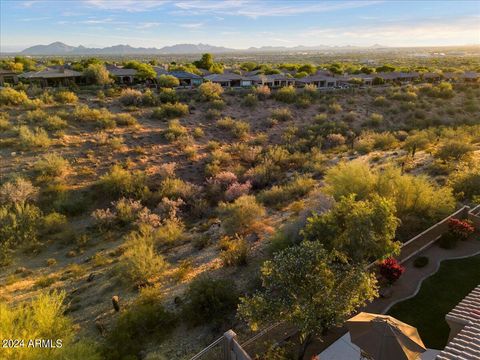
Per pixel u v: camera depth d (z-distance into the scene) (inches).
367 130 1792.6
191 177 1264.8
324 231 558.9
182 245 822.5
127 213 978.7
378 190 738.8
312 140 1643.7
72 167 1189.1
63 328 425.1
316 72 3294.8
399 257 581.3
